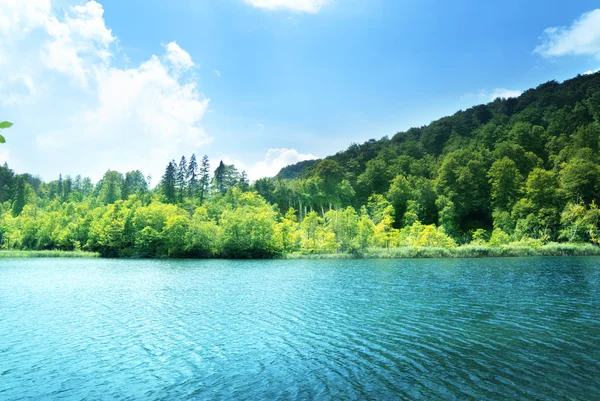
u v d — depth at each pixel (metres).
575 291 31.50
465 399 11.70
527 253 73.75
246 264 68.50
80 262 76.81
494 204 100.69
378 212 112.75
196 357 16.47
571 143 110.94
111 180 173.62
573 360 15.11
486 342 17.77
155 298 31.36
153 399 12.32
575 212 79.31
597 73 157.50
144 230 93.19
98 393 12.91
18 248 112.56
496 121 152.62
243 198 127.62
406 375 13.83
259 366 15.18
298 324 21.97
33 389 13.34
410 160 144.75
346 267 58.16
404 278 42.41
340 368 14.73
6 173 164.12
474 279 40.44
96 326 22.12
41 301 30.30
